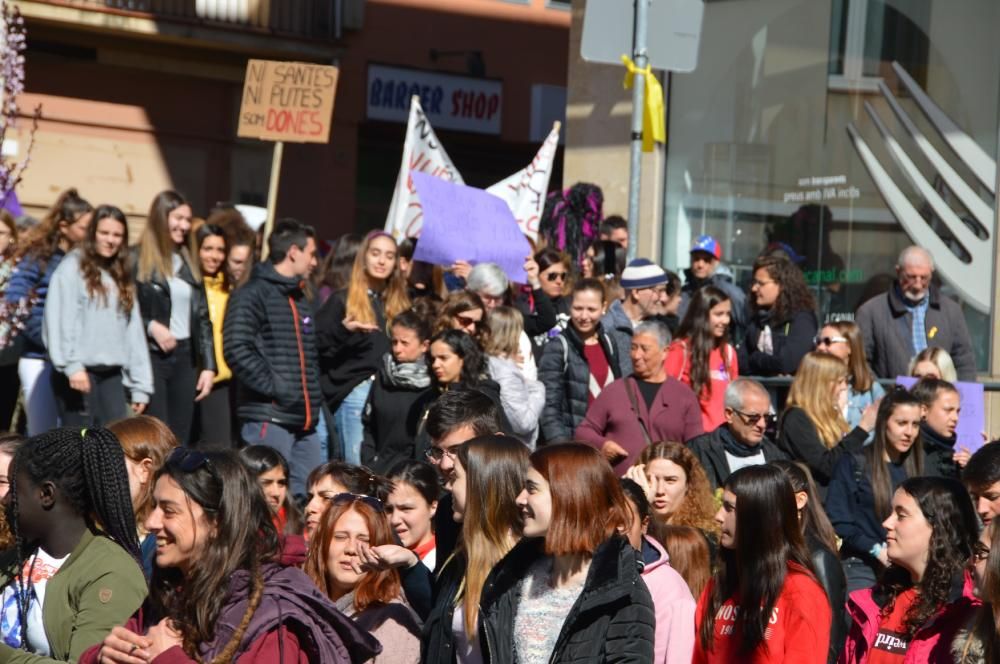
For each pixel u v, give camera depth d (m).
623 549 6.74
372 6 29.73
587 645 6.59
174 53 27.92
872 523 11.13
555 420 13.18
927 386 11.85
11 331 13.15
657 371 12.50
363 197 30.58
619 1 12.55
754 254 18.02
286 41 28.45
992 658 6.82
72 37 26.80
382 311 13.59
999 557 6.79
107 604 6.59
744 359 14.30
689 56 12.67
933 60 16.38
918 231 16.44
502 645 6.86
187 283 13.80
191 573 5.96
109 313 12.83
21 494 6.76
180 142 28.16
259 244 18.77
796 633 7.61
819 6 17.38
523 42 31.66
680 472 9.60
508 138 31.53
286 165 29.23
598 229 18.05
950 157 16.17
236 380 14.10
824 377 11.95
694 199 18.56
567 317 14.76
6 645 6.46
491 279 13.18
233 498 6.04
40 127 26.66
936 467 11.69
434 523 8.88
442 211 14.56
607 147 19.06
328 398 13.42
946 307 14.58
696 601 8.89
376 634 7.55
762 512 7.73
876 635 7.82
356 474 8.98
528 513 6.86
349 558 7.63
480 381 11.96
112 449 6.85
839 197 17.20
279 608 5.96
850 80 17.12
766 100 17.89
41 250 13.66
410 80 30.25
